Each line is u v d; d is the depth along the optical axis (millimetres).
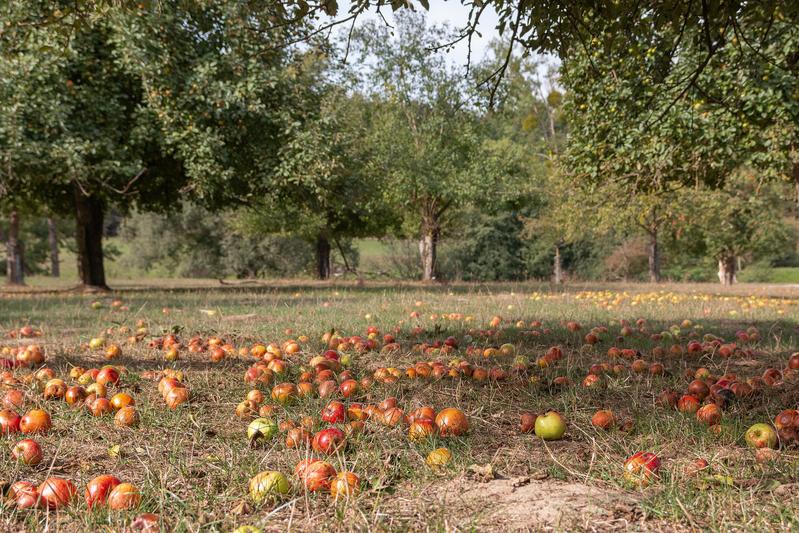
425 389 5727
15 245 31297
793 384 5789
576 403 5297
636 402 5254
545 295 18422
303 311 13227
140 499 3053
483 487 3361
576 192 29891
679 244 38781
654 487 3287
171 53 18172
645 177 15352
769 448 3885
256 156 19922
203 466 3715
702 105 12250
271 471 3271
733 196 31953
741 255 39125
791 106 11570
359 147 26641
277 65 19641
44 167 17438
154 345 8242
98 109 17812
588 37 7000
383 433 4250
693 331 10242
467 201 31609
